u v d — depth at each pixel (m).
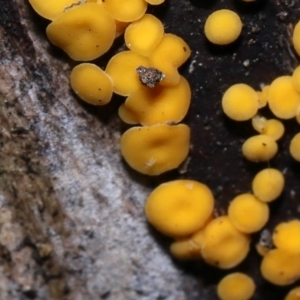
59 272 0.05
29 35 0.05
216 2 0.05
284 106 0.05
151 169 0.05
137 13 0.05
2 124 0.05
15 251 0.05
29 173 0.05
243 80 0.05
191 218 0.05
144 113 0.05
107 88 0.05
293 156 0.05
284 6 0.05
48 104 0.05
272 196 0.05
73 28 0.05
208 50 0.05
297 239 0.05
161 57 0.05
